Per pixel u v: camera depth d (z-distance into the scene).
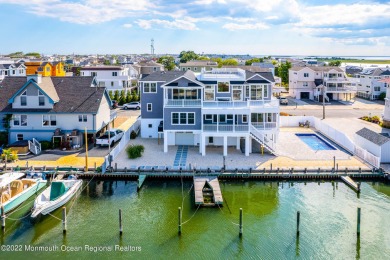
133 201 34.00
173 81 46.25
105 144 49.00
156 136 54.38
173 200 34.22
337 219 30.39
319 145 52.03
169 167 39.81
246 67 110.75
